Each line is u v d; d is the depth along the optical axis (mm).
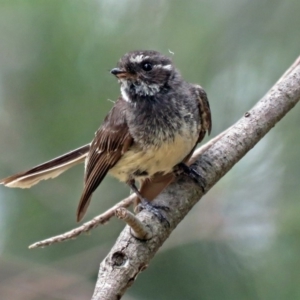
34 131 11508
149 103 9484
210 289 10945
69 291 11516
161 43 11492
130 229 7426
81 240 11828
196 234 11258
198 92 9648
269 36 11688
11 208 11688
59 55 11398
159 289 11047
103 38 11453
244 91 11617
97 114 11469
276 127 11547
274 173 11422
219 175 8922
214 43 11602
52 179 11758
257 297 10719
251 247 11062
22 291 11375
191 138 9406
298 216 10898
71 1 11422
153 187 9812
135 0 11570
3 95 11531
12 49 11414
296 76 9258
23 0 11305
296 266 10680
